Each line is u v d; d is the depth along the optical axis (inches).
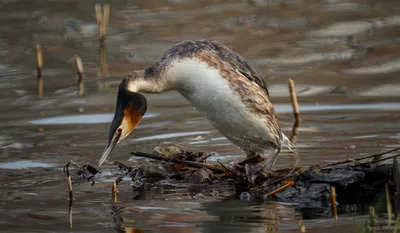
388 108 563.8
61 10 850.1
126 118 431.2
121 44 737.0
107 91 613.0
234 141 446.3
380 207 376.2
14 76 660.7
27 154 486.0
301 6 853.2
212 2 877.2
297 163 456.1
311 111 566.6
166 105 595.8
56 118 556.1
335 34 749.9
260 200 398.3
